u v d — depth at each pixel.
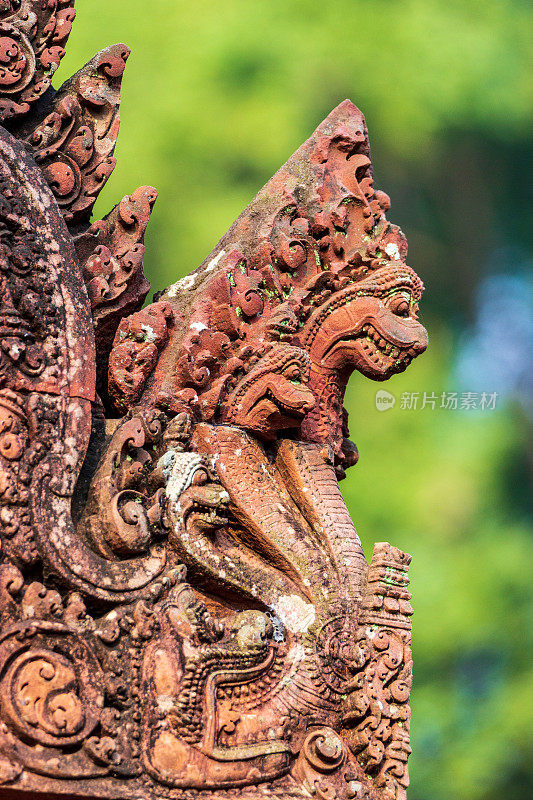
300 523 3.96
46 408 3.42
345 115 4.38
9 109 3.75
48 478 3.37
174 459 3.67
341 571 3.89
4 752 3.06
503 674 12.63
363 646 3.82
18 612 3.22
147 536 3.49
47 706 3.13
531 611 12.60
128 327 3.79
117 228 3.89
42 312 3.49
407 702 3.87
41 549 3.29
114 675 3.28
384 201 4.34
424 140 13.09
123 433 3.58
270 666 3.63
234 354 3.96
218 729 3.44
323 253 4.23
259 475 3.93
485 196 13.89
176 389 3.82
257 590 3.72
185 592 3.50
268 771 3.48
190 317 3.91
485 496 12.81
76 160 3.81
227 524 3.86
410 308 4.23
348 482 11.88
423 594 12.05
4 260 3.47
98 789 3.15
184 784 3.31
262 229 4.13
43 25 3.88
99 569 3.38
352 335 4.18
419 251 13.52
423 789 11.98
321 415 4.20
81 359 3.53
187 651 3.43
